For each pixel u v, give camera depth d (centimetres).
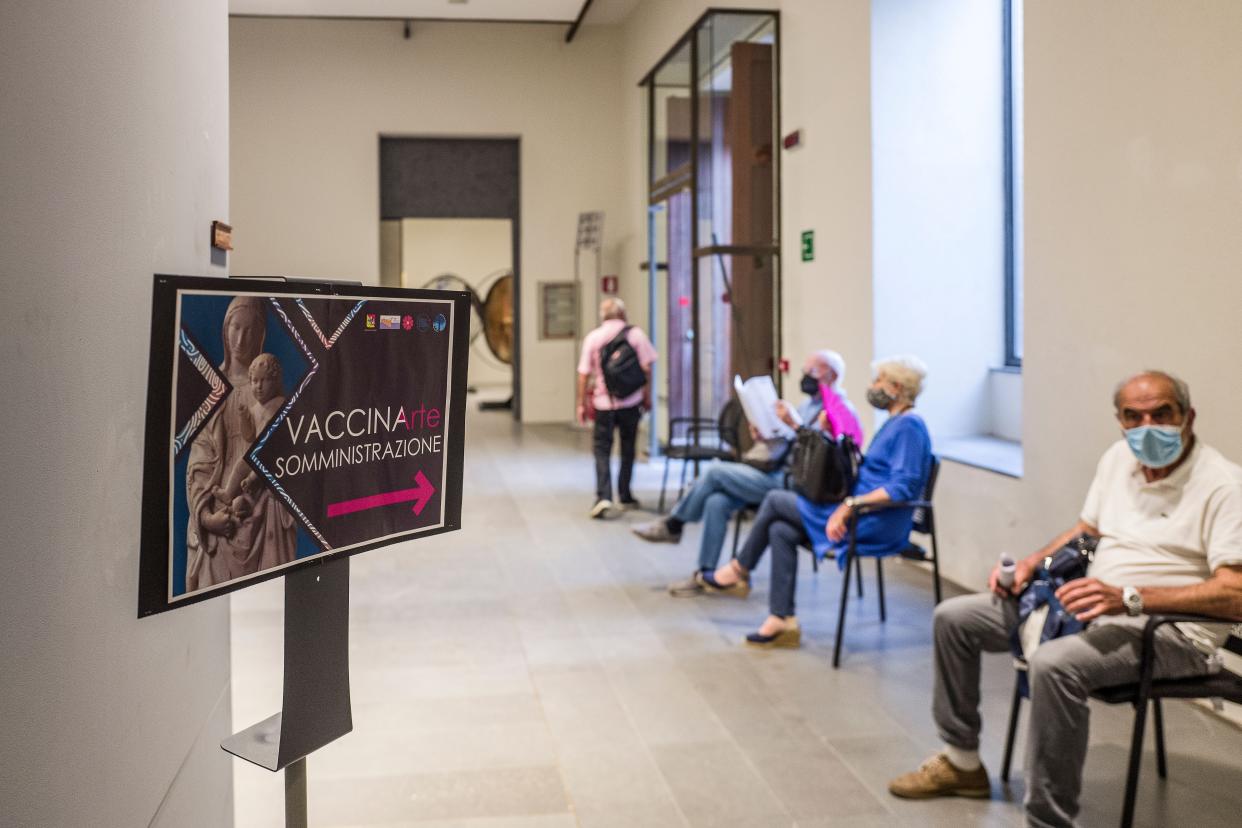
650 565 595
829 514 433
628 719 367
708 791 310
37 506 127
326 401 167
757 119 752
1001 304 617
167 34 189
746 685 399
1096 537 301
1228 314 349
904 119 604
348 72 1286
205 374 146
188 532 146
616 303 755
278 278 160
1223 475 270
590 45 1329
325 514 169
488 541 662
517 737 351
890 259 606
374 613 502
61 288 136
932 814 294
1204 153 357
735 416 713
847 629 469
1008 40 607
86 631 144
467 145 1338
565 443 1173
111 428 156
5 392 118
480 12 1109
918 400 612
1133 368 395
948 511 547
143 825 170
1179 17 365
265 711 374
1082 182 421
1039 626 288
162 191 185
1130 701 265
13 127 121
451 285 2041
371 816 295
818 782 315
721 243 771
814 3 680
